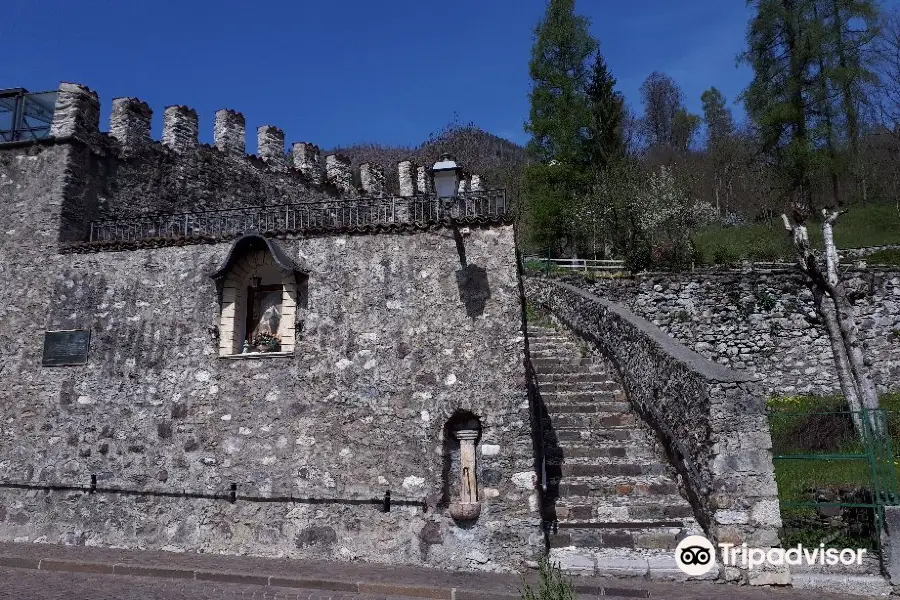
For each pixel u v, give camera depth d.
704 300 18.08
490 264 9.20
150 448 9.78
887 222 30.38
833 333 12.56
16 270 11.20
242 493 9.27
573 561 8.02
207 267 10.25
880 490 7.62
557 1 30.34
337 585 7.78
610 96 28.56
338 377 9.32
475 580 7.84
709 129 55.47
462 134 40.91
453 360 9.02
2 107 12.19
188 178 14.37
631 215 24.22
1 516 10.14
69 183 11.45
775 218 31.98
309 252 9.86
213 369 9.81
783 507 7.90
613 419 11.54
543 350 15.04
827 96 26.17
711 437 7.91
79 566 8.64
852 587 7.29
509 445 8.61
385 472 8.88
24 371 10.69
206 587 7.92
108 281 10.66
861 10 25.88
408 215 10.62
